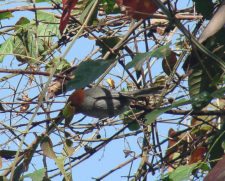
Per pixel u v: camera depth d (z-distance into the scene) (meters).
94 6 4.93
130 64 4.32
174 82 5.70
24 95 6.06
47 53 6.50
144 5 4.49
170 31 6.27
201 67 5.16
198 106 5.30
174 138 6.18
